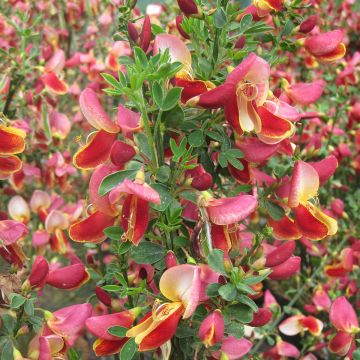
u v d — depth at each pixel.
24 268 0.19
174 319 0.12
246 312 0.13
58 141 0.28
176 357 0.15
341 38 0.18
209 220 0.13
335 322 0.19
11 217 0.22
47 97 0.27
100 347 0.14
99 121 0.13
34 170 0.26
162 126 0.14
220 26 0.15
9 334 0.15
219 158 0.15
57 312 0.15
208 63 0.16
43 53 0.26
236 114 0.14
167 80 0.13
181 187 0.13
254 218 0.22
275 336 0.25
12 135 0.15
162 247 0.14
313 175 0.15
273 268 0.15
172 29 0.28
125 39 0.18
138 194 0.12
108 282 0.17
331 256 0.28
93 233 0.14
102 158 0.14
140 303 0.16
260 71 0.13
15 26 0.25
